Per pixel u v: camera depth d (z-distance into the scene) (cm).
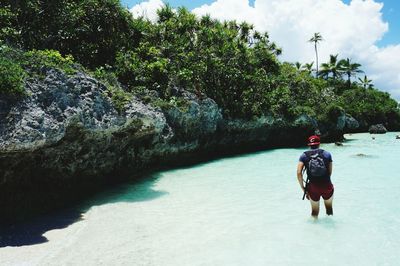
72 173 1076
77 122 966
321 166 813
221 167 1769
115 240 721
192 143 1972
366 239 723
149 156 1544
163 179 1409
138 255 646
